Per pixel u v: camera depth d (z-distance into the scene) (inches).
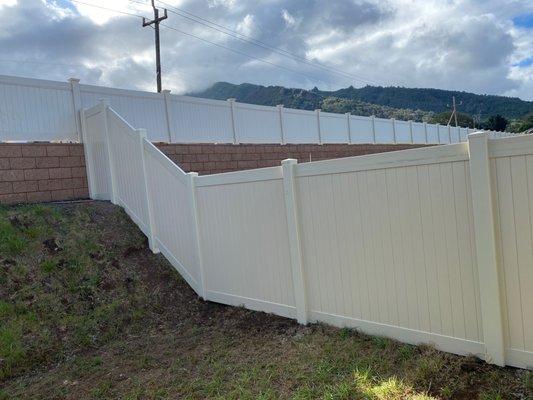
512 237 135.9
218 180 239.9
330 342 176.6
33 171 337.1
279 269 213.6
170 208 280.8
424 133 1117.7
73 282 248.5
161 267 284.0
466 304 148.7
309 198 195.9
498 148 135.9
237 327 216.4
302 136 676.1
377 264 173.6
